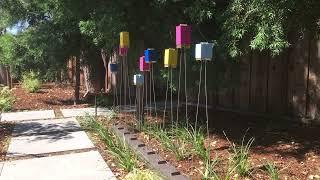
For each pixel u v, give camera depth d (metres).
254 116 7.98
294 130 6.63
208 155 5.08
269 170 4.56
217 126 7.11
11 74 16.23
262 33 4.75
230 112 8.53
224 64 6.63
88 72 13.19
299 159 5.10
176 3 6.40
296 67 7.26
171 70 6.60
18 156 5.87
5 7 11.00
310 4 5.12
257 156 5.27
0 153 6.05
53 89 15.16
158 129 6.71
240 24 5.12
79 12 7.87
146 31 7.08
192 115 8.30
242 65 7.32
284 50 7.11
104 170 5.13
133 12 6.81
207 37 6.44
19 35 11.42
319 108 6.95
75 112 9.84
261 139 6.12
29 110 10.47
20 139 6.98
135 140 6.38
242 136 6.33
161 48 7.22
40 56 11.22
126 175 4.79
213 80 6.66
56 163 5.47
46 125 8.23
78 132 7.41
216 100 9.03
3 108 10.45
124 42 6.66
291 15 5.09
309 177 4.49
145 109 9.34
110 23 6.66
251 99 8.21
